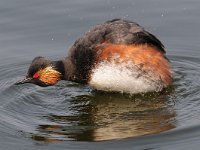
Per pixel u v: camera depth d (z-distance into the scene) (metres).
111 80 14.23
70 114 13.79
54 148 12.04
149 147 11.88
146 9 19.78
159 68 14.02
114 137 12.37
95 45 14.30
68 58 15.22
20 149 12.11
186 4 20.03
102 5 20.17
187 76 15.79
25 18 19.52
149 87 14.24
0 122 13.37
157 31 18.66
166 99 14.21
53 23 19.28
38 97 14.93
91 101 14.53
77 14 19.62
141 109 13.79
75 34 18.61
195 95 14.36
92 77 14.50
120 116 13.45
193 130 12.41
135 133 12.50
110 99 14.54
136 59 13.79
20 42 18.47
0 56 17.80
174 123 12.82
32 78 15.20
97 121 13.25
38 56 16.34
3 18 19.53
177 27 18.80
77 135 12.55
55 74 15.18
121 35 14.02
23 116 13.73
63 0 20.62
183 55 17.44
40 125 13.18
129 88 14.30
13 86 15.70
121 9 19.84
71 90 15.41
